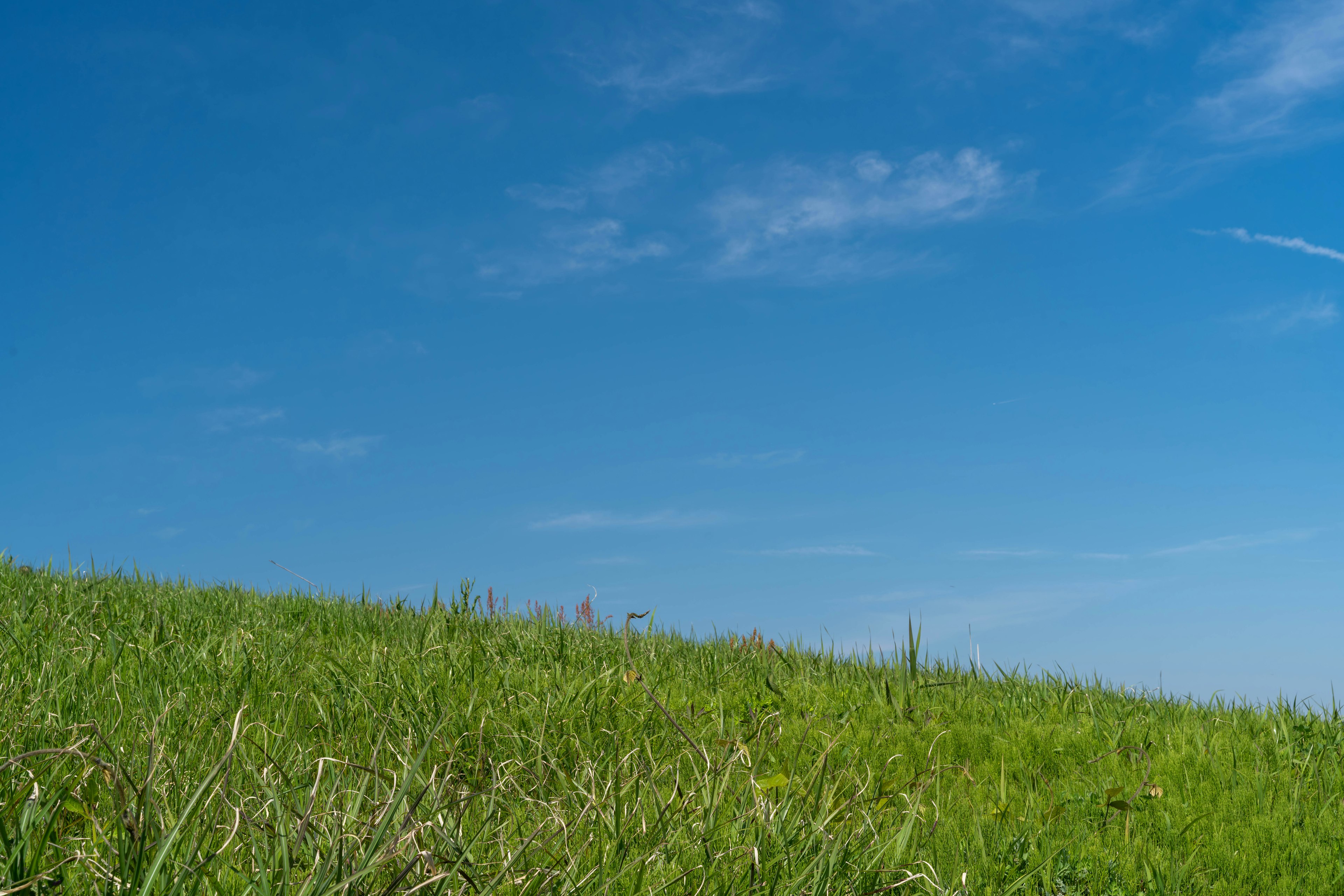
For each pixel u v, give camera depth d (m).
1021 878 4.09
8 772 3.48
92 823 3.06
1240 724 7.34
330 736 5.09
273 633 7.60
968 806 5.21
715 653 8.72
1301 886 4.43
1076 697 8.12
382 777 4.20
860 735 6.39
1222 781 5.77
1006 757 6.34
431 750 5.04
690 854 3.68
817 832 3.82
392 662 6.71
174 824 3.12
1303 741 6.60
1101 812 5.17
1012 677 8.77
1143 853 4.56
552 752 4.94
